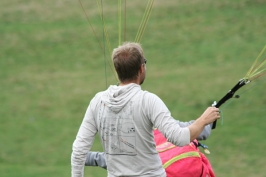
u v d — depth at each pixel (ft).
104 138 47.98
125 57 46.80
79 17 295.07
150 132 46.65
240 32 268.41
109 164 48.16
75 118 197.57
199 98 204.33
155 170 47.14
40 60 254.47
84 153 48.60
